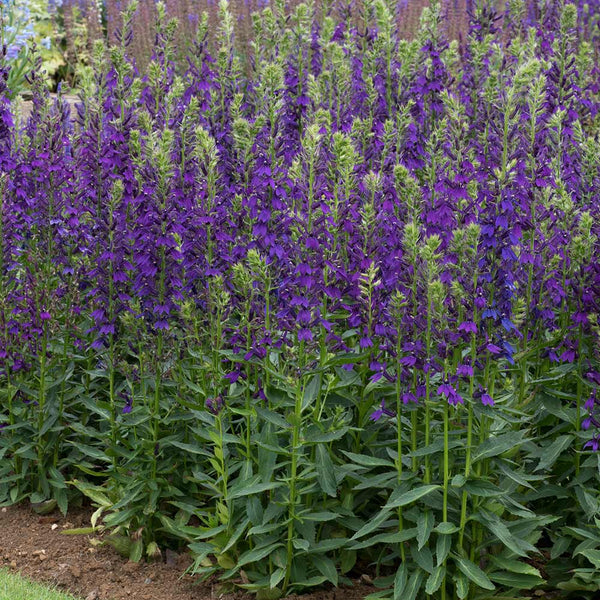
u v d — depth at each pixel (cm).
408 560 441
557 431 482
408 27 1071
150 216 473
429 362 396
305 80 654
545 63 588
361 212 432
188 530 462
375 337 445
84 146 541
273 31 694
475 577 400
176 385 494
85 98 583
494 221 398
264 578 459
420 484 419
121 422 510
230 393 475
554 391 469
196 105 519
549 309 479
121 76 525
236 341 446
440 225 455
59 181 542
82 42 1371
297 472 463
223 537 455
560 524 487
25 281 562
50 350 558
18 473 562
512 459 486
